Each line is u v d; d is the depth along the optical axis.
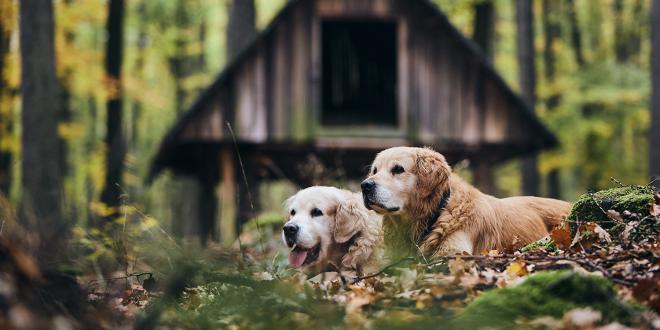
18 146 18.80
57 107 13.61
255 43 16.61
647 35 31.88
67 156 24.98
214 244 8.36
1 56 18.31
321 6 16.81
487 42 21.89
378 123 19.09
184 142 16.39
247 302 4.62
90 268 6.43
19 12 13.43
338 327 4.14
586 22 32.31
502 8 30.39
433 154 6.31
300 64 16.75
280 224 12.70
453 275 4.73
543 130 16.75
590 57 31.73
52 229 6.51
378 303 4.48
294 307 4.44
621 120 24.81
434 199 6.20
